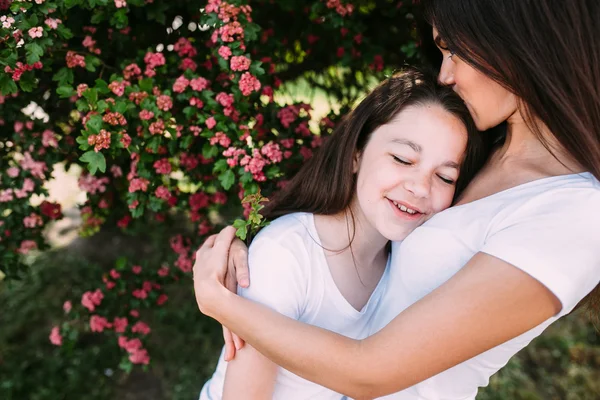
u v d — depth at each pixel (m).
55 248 4.19
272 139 2.21
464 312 1.05
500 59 1.13
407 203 1.33
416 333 1.06
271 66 2.29
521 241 1.07
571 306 1.08
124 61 2.05
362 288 1.48
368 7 2.39
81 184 2.41
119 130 1.86
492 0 1.12
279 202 1.60
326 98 2.74
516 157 1.30
